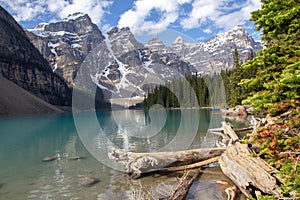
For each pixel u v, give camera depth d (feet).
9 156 32.37
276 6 10.59
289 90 10.21
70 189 19.66
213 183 20.21
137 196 17.78
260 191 15.96
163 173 23.20
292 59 10.18
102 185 20.38
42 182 21.56
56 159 29.94
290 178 10.62
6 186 20.72
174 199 16.75
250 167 18.19
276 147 11.56
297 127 11.16
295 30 10.85
